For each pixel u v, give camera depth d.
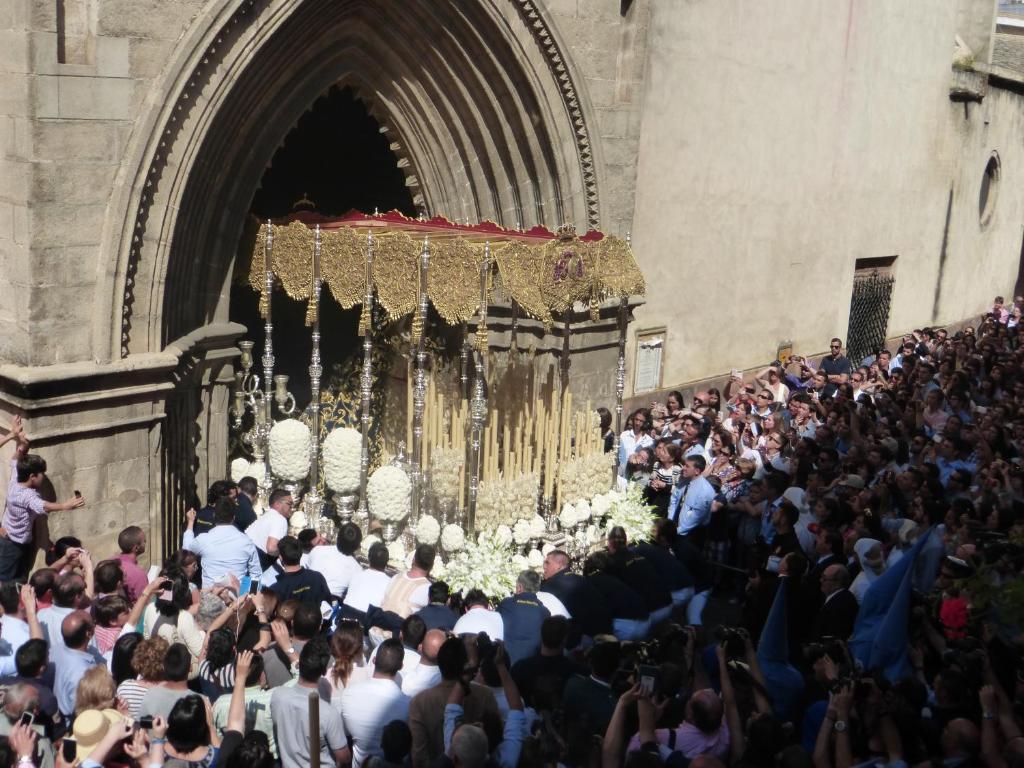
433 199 13.05
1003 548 7.16
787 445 12.34
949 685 6.30
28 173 8.74
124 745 5.58
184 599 7.46
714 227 16.30
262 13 9.94
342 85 12.11
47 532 9.24
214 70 9.74
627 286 11.14
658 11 14.27
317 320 10.76
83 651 6.73
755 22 16.20
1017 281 31.50
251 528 9.62
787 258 18.31
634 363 15.24
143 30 9.21
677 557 10.27
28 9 8.49
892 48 20.17
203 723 5.82
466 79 12.40
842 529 9.77
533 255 9.99
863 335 21.64
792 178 17.95
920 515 9.41
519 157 12.86
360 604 8.45
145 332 9.81
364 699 6.58
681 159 15.30
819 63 18.00
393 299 10.23
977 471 11.38
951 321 25.45
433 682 7.09
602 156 13.17
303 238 10.73
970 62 23.52
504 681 6.66
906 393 15.60
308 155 14.03
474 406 10.28
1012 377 16.67
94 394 9.35
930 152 22.61
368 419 10.68
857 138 19.67
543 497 11.48
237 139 10.52
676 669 6.60
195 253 10.48
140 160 9.33
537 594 8.36
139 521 9.98
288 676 7.11
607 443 12.55
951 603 7.38
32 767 5.46
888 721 5.95
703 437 12.86
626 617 8.72
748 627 8.55
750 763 5.84
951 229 24.34
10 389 9.10
